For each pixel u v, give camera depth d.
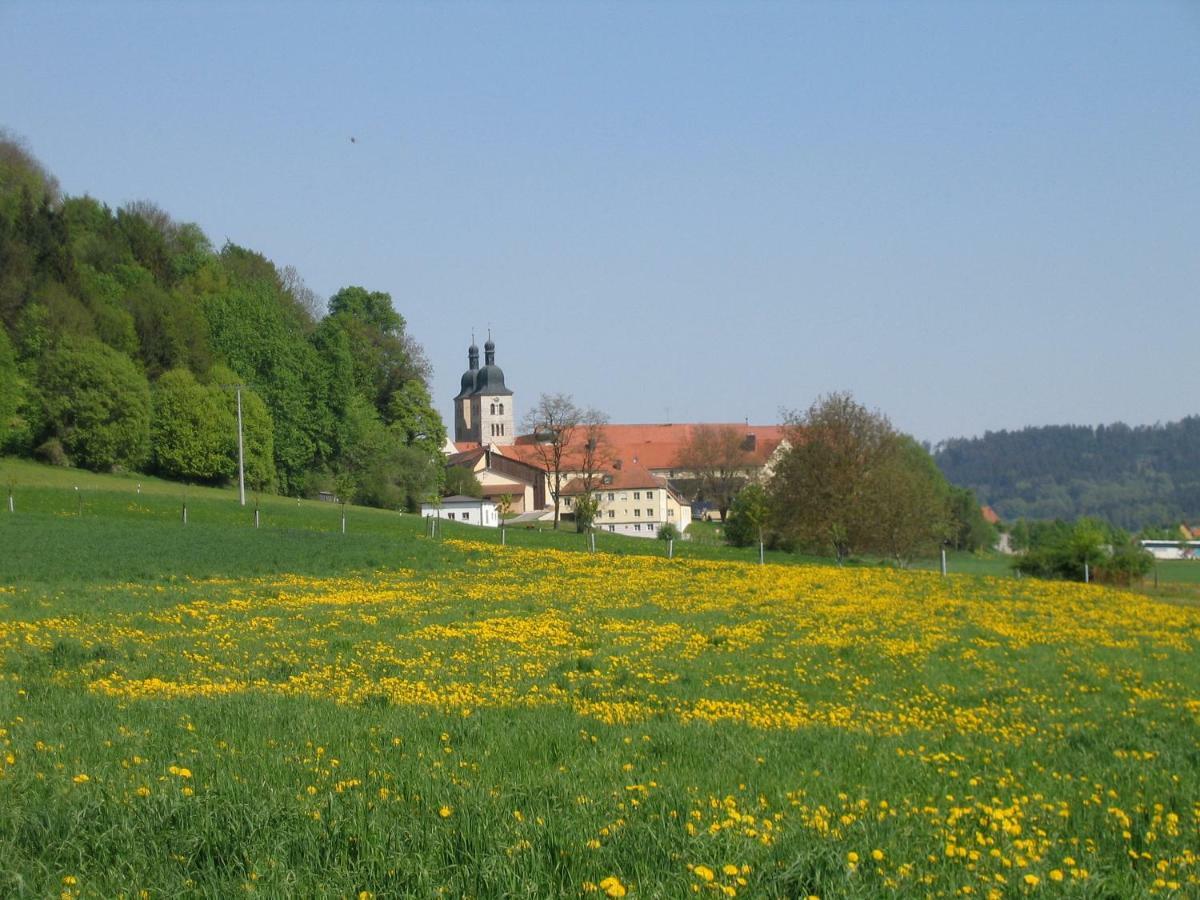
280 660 23.62
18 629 27.28
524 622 30.95
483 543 65.81
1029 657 27.33
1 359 92.81
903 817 10.05
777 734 15.39
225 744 12.55
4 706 15.31
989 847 9.23
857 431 77.88
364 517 84.31
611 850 8.12
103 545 50.28
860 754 13.86
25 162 143.12
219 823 8.66
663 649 26.81
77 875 7.78
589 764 12.35
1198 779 13.13
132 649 24.41
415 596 38.34
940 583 49.09
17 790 9.57
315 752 12.23
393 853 7.99
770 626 31.31
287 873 7.62
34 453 96.50
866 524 75.25
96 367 97.25
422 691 19.66
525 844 8.09
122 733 12.97
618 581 45.38
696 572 50.31
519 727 14.99
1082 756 14.76
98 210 140.38
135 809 8.93
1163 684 24.16
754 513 81.88
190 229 157.50
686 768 12.58
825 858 8.03
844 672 24.02
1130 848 9.80
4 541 49.59
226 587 39.84
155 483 98.44
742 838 8.54
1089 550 65.75
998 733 16.97
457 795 9.86
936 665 25.34
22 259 106.00
